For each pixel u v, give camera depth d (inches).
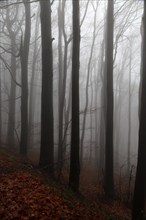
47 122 549.6
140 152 410.0
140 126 410.9
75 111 477.4
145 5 428.1
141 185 411.2
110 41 620.4
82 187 626.5
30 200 341.1
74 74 480.1
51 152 546.9
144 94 412.5
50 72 560.4
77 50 484.1
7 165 470.9
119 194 599.5
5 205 310.7
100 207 470.0
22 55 673.0
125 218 469.4
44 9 563.5
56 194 394.3
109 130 605.6
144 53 420.5
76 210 368.5
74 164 477.4
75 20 487.2
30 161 618.2
